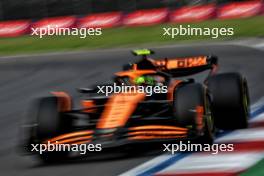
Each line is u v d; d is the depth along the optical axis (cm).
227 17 10769
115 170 2322
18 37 11925
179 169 2242
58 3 13088
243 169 2173
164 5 12300
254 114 3266
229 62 5978
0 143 3212
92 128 2770
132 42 9425
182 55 7019
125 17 11469
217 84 2819
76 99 4619
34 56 8612
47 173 2403
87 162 2516
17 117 4034
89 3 12912
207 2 11712
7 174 2477
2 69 7194
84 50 9025
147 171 2248
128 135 2455
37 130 2555
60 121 2578
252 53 6544
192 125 2505
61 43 10119
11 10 13338
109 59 7125
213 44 7806
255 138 2655
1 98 5062
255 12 10631
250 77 4953
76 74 6125
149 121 2842
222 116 2816
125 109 2570
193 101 2511
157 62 3086
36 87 5519
